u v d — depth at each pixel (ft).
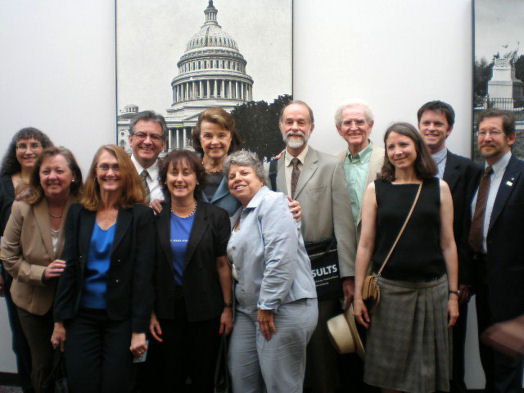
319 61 9.54
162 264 6.86
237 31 9.53
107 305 6.61
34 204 7.43
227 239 7.13
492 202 7.66
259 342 6.75
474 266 8.00
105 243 6.78
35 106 10.10
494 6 9.20
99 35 9.94
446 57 9.41
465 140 9.45
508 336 2.74
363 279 7.37
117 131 9.80
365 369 7.23
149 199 8.12
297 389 6.70
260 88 9.53
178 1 9.61
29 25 10.05
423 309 6.80
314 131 9.61
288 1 9.43
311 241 7.81
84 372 6.44
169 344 6.93
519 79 9.25
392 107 9.48
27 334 7.70
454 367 8.38
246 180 6.82
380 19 9.41
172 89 9.70
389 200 7.05
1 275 8.66
